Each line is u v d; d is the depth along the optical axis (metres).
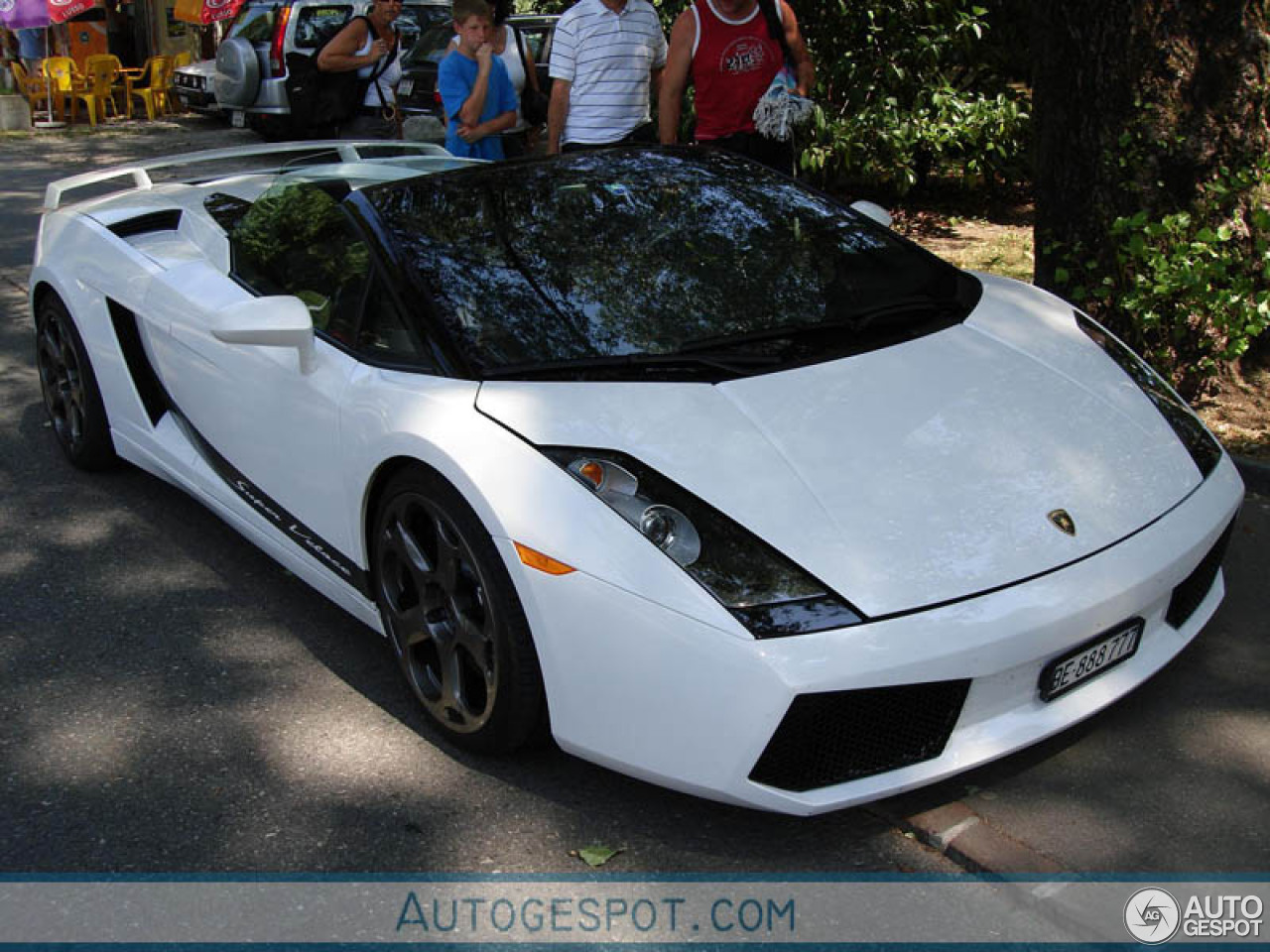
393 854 2.54
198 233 4.04
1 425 5.09
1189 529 2.74
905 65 8.16
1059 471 2.73
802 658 2.28
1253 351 5.01
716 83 5.40
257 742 2.94
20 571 3.83
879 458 2.64
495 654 2.65
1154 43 4.69
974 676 2.39
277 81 12.51
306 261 3.46
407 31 12.53
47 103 15.99
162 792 2.75
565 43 5.80
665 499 2.50
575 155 3.78
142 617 3.55
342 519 3.14
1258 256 4.71
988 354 3.13
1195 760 2.81
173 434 4.07
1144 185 4.81
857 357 3.01
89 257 4.24
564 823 2.63
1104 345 3.38
